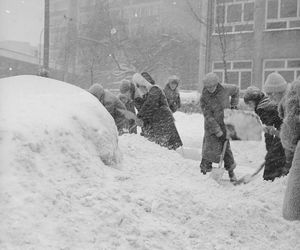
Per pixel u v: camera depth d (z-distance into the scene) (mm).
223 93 6453
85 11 43594
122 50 37844
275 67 24984
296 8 24516
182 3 35969
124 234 3447
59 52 42125
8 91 4754
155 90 7000
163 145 6977
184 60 35219
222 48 24594
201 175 5727
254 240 3943
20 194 3371
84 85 38375
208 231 3924
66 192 3660
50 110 4422
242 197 4996
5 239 2969
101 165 4418
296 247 3895
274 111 5867
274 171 5871
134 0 40688
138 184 4422
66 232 3227
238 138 5781
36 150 3840
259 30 25234
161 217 3920
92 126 4609
